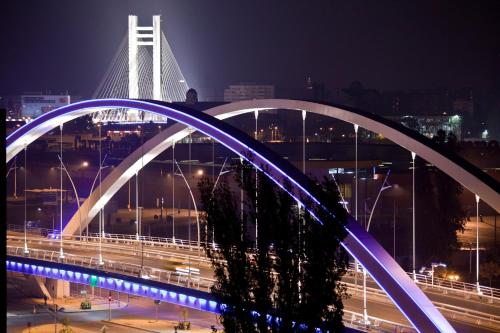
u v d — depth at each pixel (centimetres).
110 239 10388
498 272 9838
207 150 18950
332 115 7312
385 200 14388
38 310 9319
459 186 11225
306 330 3866
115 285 7662
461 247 11462
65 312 9219
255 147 6994
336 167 17000
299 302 3941
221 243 4053
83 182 18550
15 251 9362
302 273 3947
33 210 16262
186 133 9950
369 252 5528
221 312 4022
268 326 3966
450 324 5516
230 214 4084
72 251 9625
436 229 10869
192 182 15700
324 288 3909
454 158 6150
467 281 9650
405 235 12438
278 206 4022
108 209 16025
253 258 4022
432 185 11225
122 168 10375
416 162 11369
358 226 5631
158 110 8456
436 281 8681
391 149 18825
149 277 7344
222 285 4031
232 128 7569
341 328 3894
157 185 16700
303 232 3969
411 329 5453
